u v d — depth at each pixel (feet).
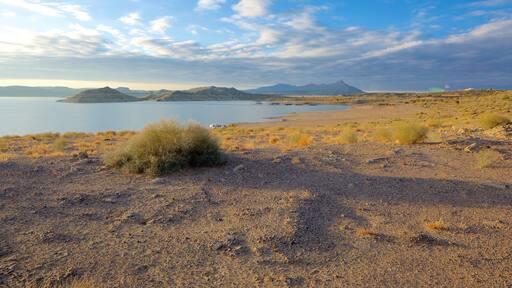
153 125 33.50
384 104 409.69
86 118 253.65
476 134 54.75
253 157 36.91
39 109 405.18
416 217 20.86
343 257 15.79
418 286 13.42
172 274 14.07
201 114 307.99
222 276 13.98
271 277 13.91
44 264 14.60
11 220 19.20
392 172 31.40
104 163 33.42
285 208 21.66
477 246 16.99
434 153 39.81
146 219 19.90
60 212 20.65
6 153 42.29
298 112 325.01
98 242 16.88
